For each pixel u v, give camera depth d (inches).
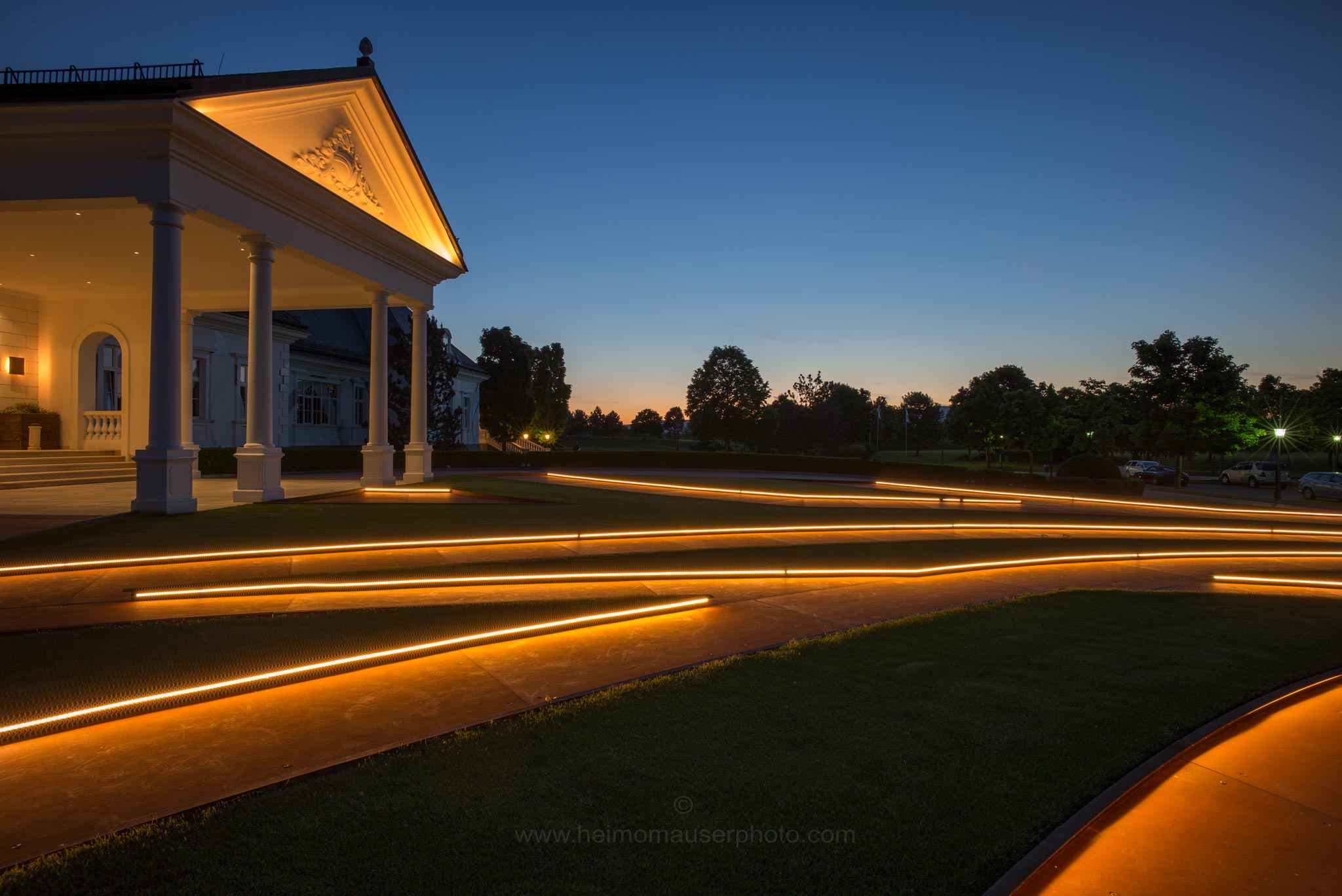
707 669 231.3
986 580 412.8
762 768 164.7
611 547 475.2
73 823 135.1
